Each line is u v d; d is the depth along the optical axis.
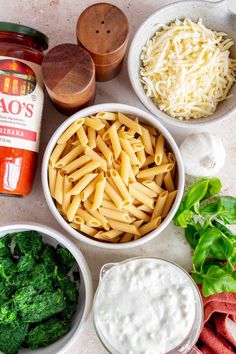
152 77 0.48
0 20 0.50
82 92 0.42
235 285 0.45
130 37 0.51
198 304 0.46
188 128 0.48
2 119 0.43
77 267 0.50
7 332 0.47
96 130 0.47
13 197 0.50
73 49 0.42
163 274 0.46
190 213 0.47
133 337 0.45
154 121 0.46
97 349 0.51
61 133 0.46
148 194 0.46
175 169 0.47
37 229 0.46
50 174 0.46
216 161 0.47
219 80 0.48
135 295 0.45
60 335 0.48
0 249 0.47
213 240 0.46
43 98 0.46
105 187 0.46
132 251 0.51
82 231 0.46
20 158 0.44
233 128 0.51
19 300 0.45
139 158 0.46
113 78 0.50
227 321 0.51
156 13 0.46
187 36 0.47
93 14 0.42
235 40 0.48
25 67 0.43
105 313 0.45
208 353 0.50
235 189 0.51
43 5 0.50
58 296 0.46
